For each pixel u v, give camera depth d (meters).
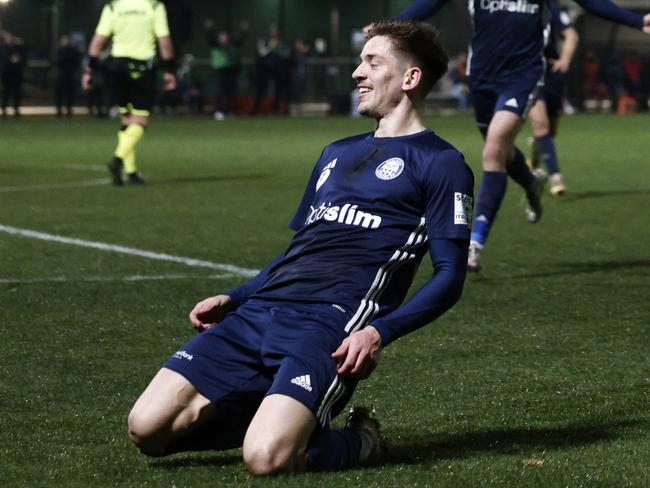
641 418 12.07
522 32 21.19
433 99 104.38
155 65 37.34
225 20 116.75
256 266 21.80
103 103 92.50
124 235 25.72
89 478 10.07
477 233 20.53
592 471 10.14
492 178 20.61
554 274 21.03
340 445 10.12
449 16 106.69
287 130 72.25
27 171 42.59
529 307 18.05
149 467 10.40
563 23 32.72
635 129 72.19
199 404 10.09
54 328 16.47
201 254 23.09
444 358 14.80
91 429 11.67
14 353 14.98
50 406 12.55
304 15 117.00
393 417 12.19
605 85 103.75
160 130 72.81
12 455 10.74
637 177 40.47
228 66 93.19
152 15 37.28
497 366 14.38
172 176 40.56
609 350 15.21
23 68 90.50
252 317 10.41
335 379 9.84
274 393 9.73
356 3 116.44
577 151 53.78
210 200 32.81
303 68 101.50
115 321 16.95
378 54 10.86
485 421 12.01
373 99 10.90
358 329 10.23
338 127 75.75
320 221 10.75
